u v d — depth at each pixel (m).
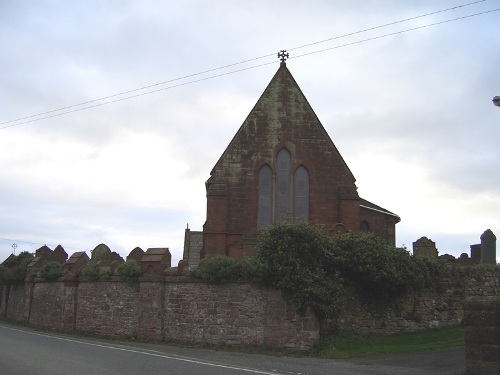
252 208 31.42
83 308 27.83
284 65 33.38
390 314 22.95
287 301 21.33
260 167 32.00
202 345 22.61
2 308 37.47
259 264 21.62
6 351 17.47
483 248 28.97
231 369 15.05
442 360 17.86
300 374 14.75
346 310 22.19
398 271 22.25
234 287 22.55
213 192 31.31
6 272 36.06
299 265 21.33
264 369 15.50
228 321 22.41
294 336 20.95
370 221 37.19
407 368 16.36
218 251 30.70
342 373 15.15
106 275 26.73
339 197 31.62
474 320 13.61
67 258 32.62
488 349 13.31
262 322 21.72
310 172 31.89
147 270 24.98
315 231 22.14
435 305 24.02
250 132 32.38
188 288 23.70
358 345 21.03
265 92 32.84
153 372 13.78
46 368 13.87
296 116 32.56
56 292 29.94
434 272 24.12
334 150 32.19
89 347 19.97
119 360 16.12
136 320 25.17
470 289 25.05
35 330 29.16
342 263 22.06
